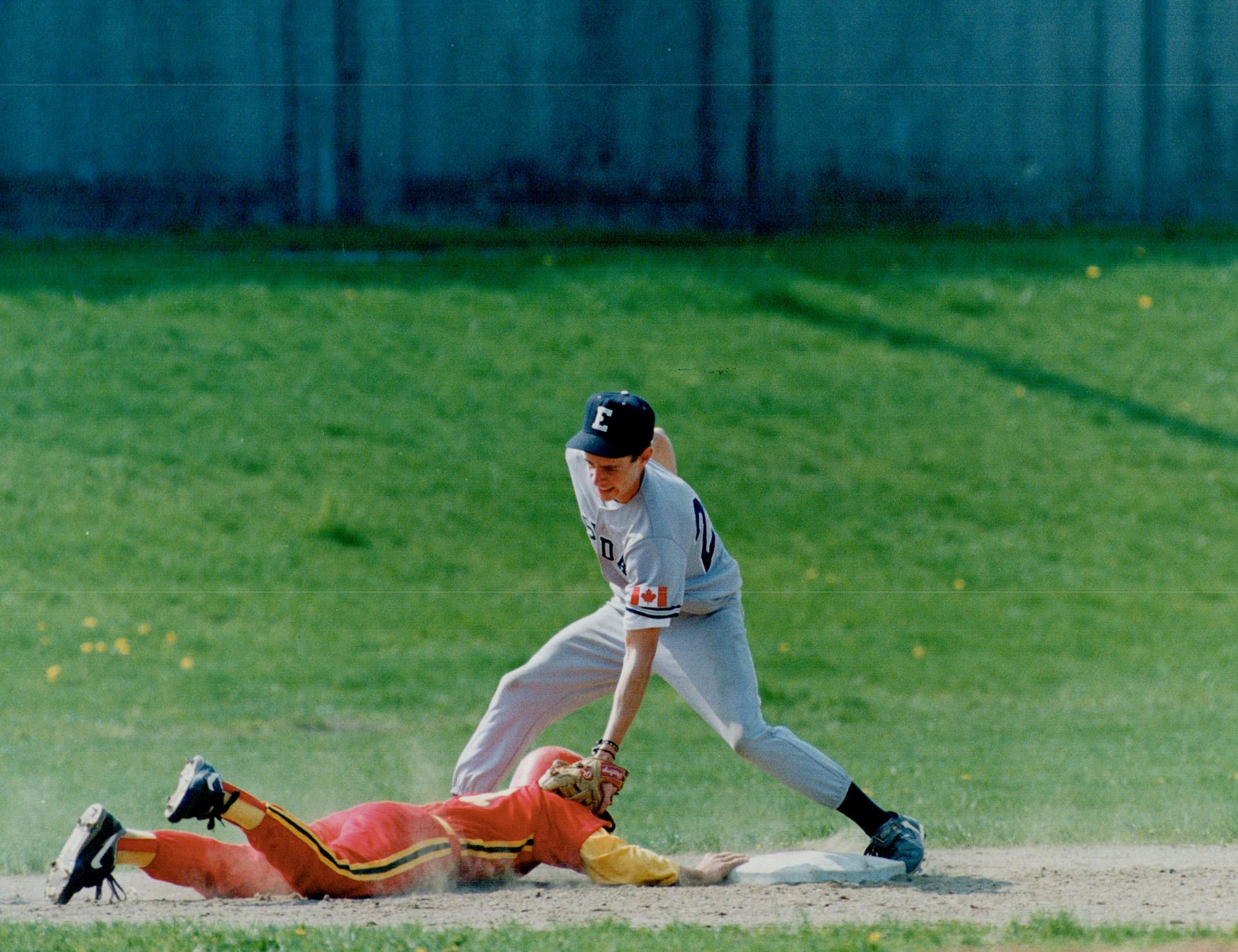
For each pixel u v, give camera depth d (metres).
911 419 60.91
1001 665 43.47
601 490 16.86
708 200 72.06
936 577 51.09
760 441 58.97
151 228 69.75
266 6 68.88
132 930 13.69
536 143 70.62
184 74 69.12
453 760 31.70
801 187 72.31
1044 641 45.97
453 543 52.47
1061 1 71.81
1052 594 49.97
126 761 31.34
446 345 63.69
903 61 71.56
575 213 71.81
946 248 71.94
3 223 68.94
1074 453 59.38
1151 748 33.50
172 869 15.95
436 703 38.88
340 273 67.88
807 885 17.20
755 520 54.00
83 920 14.77
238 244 69.44
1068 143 72.62
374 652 43.97
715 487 55.78
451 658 43.53
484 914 15.05
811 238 72.19
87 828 15.19
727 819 25.34
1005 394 62.84
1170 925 14.12
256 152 69.69
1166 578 51.25
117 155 69.25
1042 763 31.61
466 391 61.06
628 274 68.62
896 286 69.44
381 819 16.48
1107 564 52.22
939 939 13.16
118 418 57.84
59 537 50.44
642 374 62.47
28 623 44.53
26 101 68.69
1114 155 72.81
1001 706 39.03
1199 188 73.31
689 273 69.38
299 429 58.12
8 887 18.94
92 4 68.25
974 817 24.86
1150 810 25.39
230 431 57.75
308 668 42.16
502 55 69.94
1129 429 60.69
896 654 44.50
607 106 70.75
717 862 17.94
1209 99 72.44
